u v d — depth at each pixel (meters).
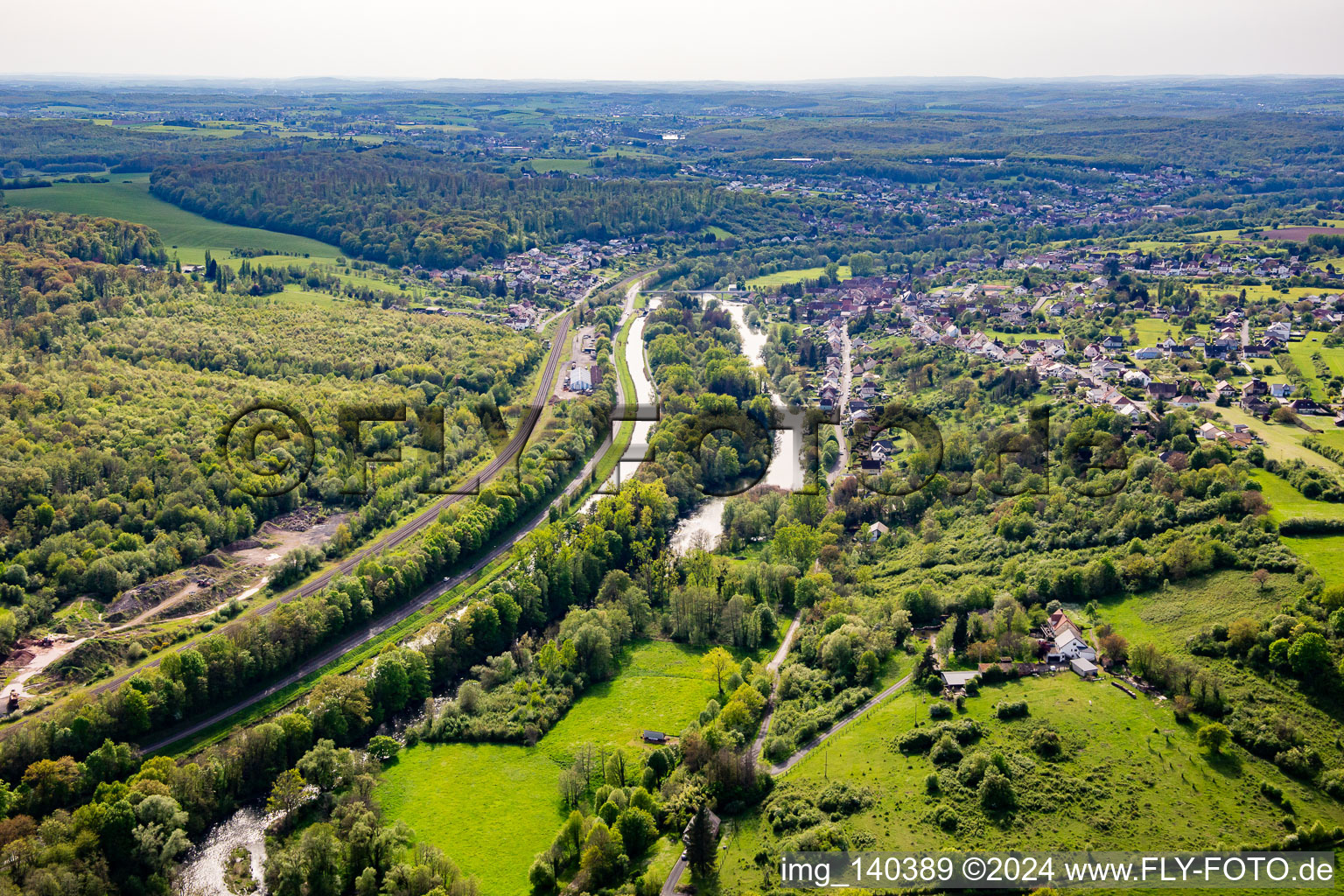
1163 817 161.75
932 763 181.00
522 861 182.88
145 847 175.88
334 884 174.62
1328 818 159.12
